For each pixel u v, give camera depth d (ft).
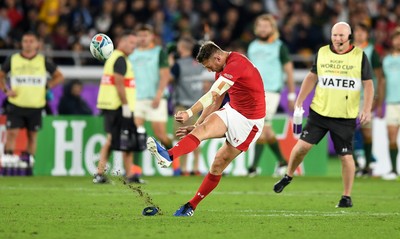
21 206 126.11
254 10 285.84
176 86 202.69
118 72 170.91
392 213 122.83
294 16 286.66
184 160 206.49
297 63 279.28
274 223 107.45
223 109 110.01
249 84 108.58
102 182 174.29
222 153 110.63
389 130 203.31
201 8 285.43
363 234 98.27
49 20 273.75
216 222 107.04
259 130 110.93
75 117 202.08
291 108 203.51
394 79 201.67
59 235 93.86
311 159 216.95
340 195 153.79
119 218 110.42
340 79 130.41
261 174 213.25
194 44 203.10
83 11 272.92
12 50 254.27
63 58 262.06
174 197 145.28
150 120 196.34
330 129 131.13
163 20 278.67
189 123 202.18
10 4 266.77
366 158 208.64
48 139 201.57
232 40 281.74
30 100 189.57
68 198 140.26
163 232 96.78
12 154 192.85
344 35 130.21
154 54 192.24
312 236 95.86
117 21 267.80
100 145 202.39
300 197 148.77
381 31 293.64
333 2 309.63
